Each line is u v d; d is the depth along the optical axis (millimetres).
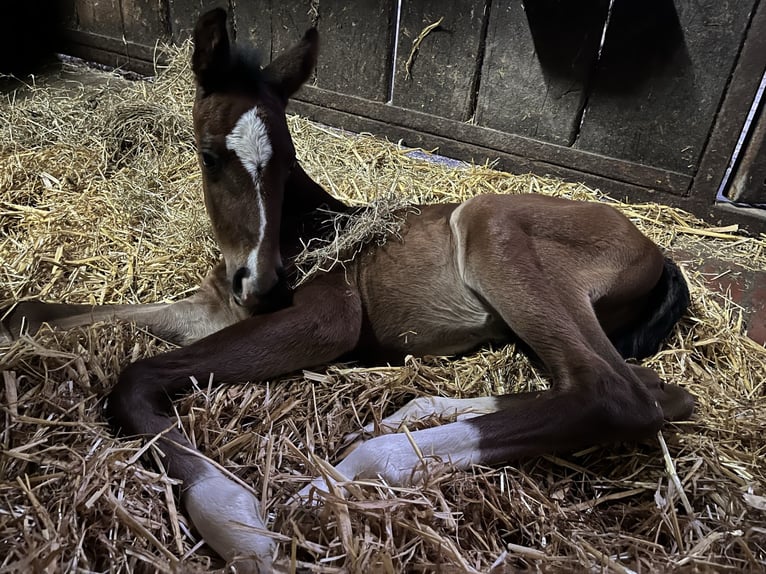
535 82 1515
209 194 833
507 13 1461
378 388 812
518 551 622
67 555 550
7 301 959
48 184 1308
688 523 678
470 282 855
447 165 1642
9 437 649
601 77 1444
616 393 722
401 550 594
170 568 557
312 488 611
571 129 1534
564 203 905
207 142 797
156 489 622
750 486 728
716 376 963
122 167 1432
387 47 1619
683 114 1401
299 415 765
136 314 896
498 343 951
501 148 1618
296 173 940
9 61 1997
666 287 952
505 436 703
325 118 1785
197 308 932
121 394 698
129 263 1096
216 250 1130
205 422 713
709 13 1289
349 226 917
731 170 1453
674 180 1465
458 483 670
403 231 918
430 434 695
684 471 750
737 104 1338
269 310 853
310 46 912
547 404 720
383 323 910
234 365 773
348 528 580
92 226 1189
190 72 1666
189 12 1840
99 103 1638
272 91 861
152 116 1482
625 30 1372
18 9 2035
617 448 782
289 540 580
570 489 735
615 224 889
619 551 652
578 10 1389
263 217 788
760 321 1140
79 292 1022
